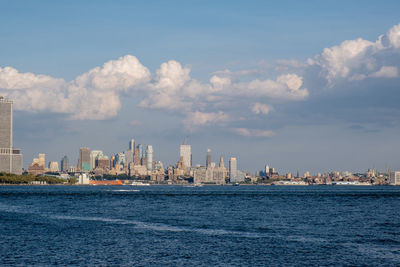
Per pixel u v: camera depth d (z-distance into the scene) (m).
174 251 95.56
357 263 85.00
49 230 126.81
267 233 122.00
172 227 134.88
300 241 108.19
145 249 97.50
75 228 131.75
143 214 182.38
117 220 156.50
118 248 98.62
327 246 101.56
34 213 188.38
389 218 165.88
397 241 108.69
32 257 89.06
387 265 83.62
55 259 87.50
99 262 85.38
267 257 90.00
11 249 97.00
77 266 82.31
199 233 121.31
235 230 128.12
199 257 89.88
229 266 82.88
